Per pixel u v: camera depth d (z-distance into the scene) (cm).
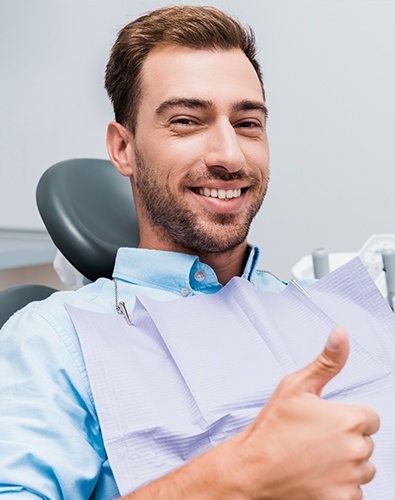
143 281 92
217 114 88
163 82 88
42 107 232
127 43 93
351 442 50
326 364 51
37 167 236
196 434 69
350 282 95
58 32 224
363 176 175
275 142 186
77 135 225
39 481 67
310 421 51
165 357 78
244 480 53
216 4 191
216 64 89
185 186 88
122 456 68
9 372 76
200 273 92
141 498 56
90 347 75
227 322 82
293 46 181
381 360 87
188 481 55
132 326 81
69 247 107
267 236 190
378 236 132
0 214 245
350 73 174
